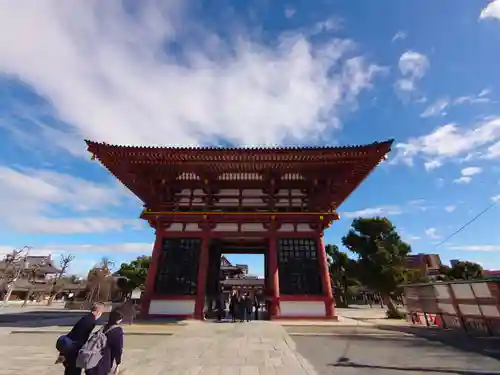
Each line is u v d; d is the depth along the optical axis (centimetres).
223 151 2206
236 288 6294
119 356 543
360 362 985
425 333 1617
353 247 3509
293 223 2364
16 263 7519
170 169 2400
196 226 2380
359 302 7381
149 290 2180
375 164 2278
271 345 1207
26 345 1270
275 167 2364
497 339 1412
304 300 2130
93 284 6112
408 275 3212
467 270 5556
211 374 802
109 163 2339
